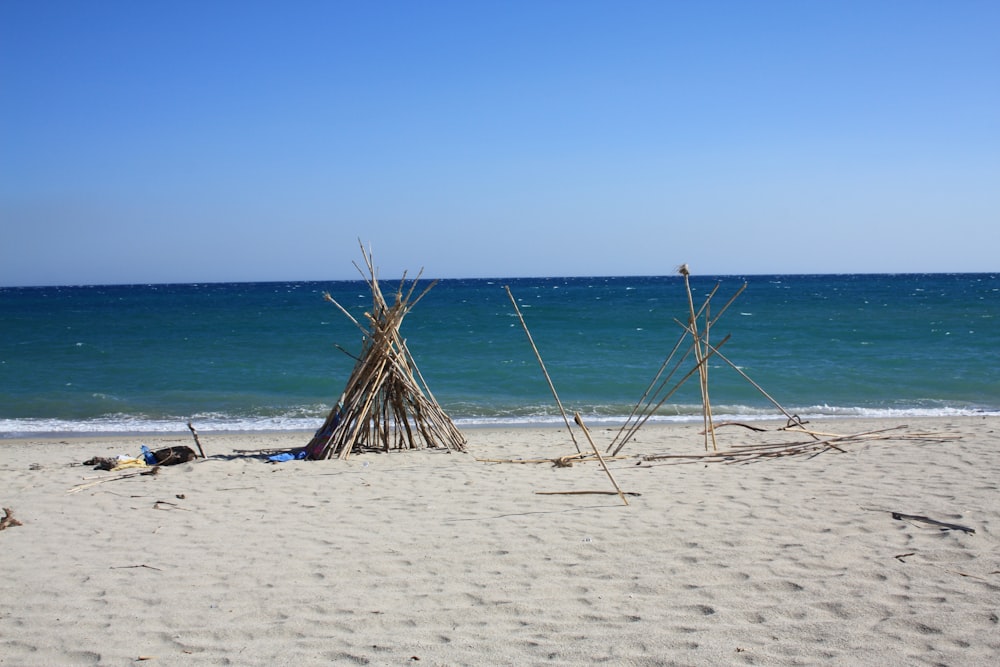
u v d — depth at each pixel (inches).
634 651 156.9
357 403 389.7
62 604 188.4
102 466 358.3
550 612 178.9
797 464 343.6
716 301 2306.8
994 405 605.6
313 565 214.8
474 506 277.6
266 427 556.7
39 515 271.6
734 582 194.5
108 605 187.6
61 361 898.7
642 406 618.2
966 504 260.1
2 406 642.2
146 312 1975.9
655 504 273.9
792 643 159.0
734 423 451.5
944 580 192.1
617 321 1444.4
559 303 2304.4
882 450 370.9
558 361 870.4
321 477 331.3
